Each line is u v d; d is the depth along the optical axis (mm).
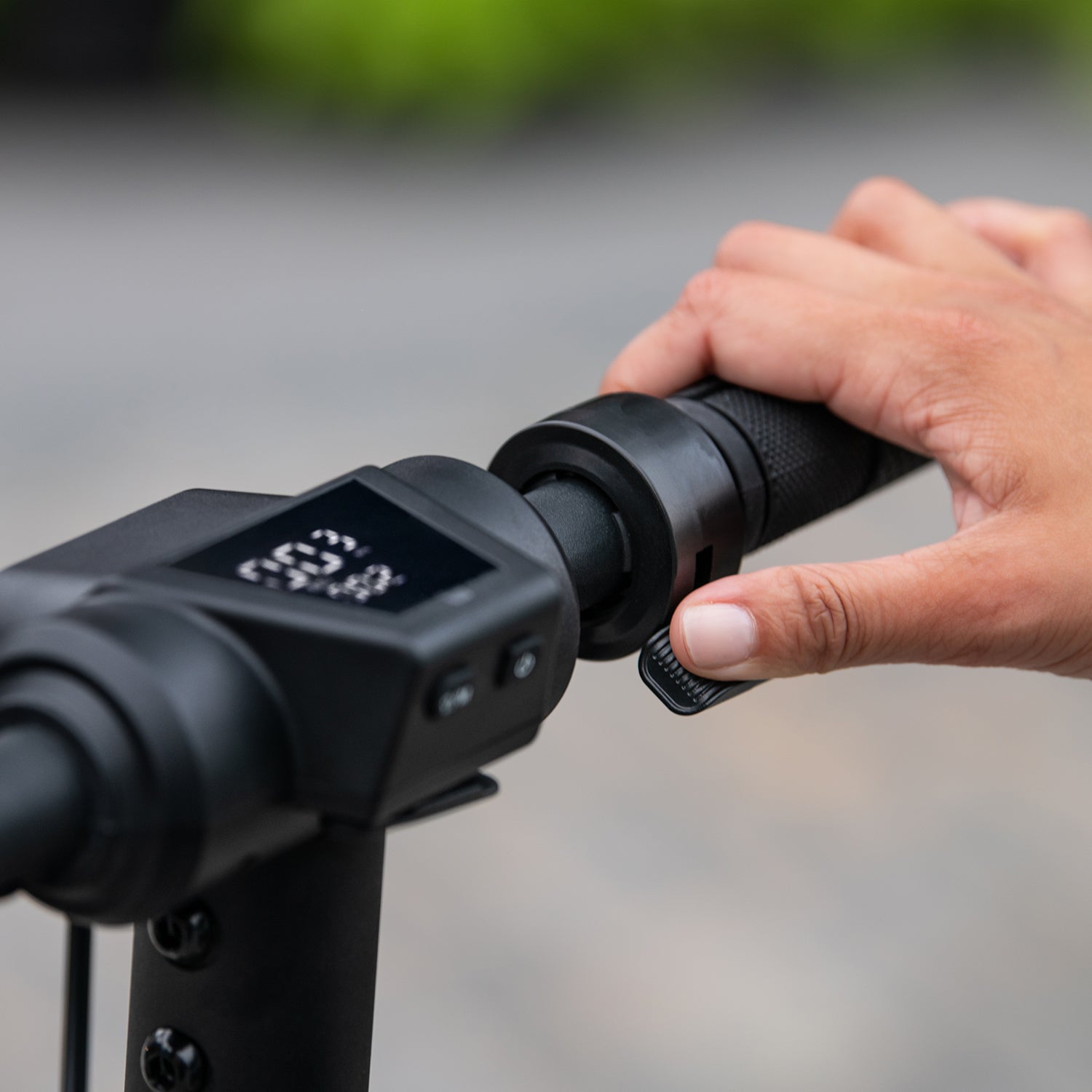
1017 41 6316
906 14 6133
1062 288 1042
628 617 667
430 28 5449
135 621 428
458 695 436
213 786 417
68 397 3693
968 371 769
